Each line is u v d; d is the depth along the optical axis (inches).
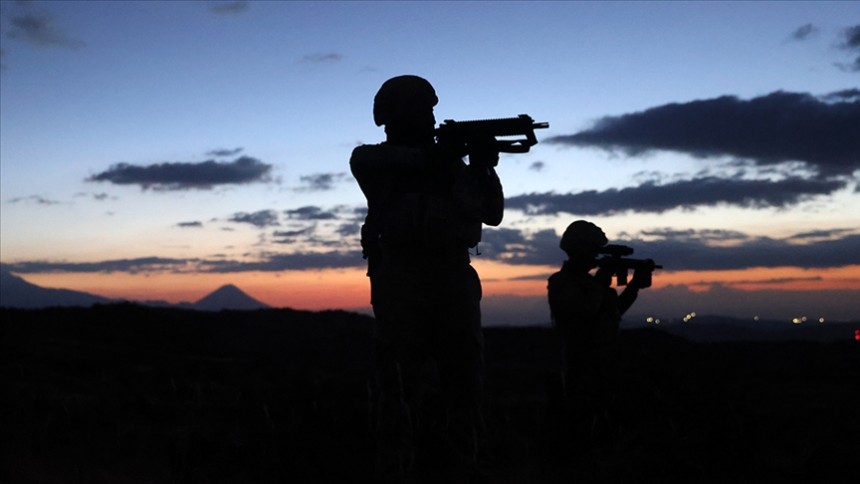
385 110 232.5
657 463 234.7
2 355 639.1
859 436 261.6
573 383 263.4
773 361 741.9
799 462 264.8
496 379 667.4
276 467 242.1
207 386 517.0
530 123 216.5
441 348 231.5
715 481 234.7
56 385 497.4
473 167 223.3
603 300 296.7
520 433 306.7
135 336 1067.3
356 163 228.5
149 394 456.1
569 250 303.1
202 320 1272.1
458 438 232.4
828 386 546.9
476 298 231.3
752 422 245.3
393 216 224.8
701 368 263.9
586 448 252.4
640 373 257.4
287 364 852.6
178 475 243.1
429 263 227.3
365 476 236.7
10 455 249.1
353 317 1448.1
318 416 289.9
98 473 243.8
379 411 229.8
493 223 228.4
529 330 1273.4
